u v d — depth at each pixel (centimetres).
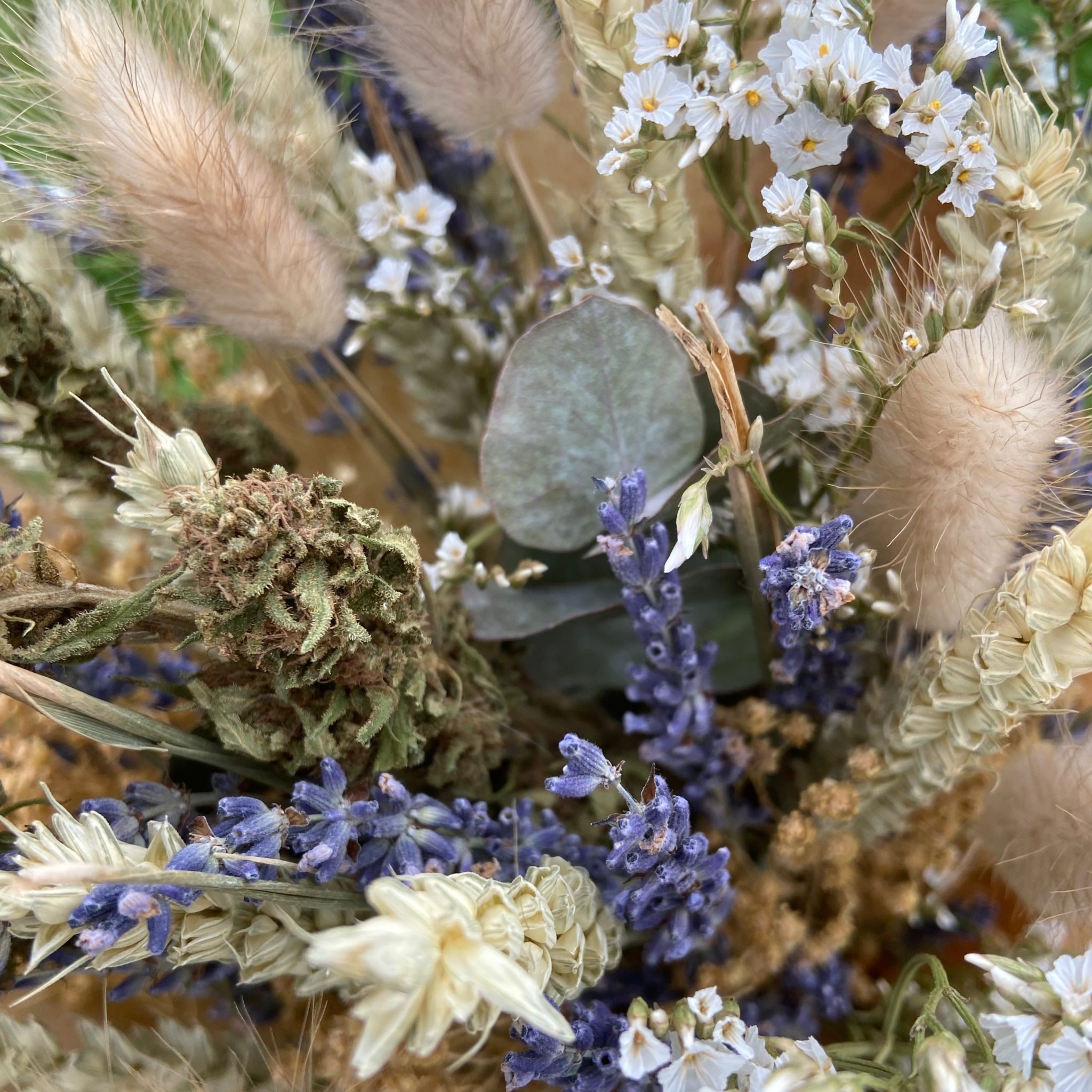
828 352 17
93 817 13
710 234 22
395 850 15
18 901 13
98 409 17
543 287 20
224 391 20
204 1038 17
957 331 15
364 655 14
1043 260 16
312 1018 17
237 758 15
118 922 13
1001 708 15
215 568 13
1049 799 16
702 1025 14
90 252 18
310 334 17
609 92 16
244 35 17
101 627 14
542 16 17
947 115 15
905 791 17
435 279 19
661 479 17
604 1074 15
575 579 19
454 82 17
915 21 17
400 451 22
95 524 19
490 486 17
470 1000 11
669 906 15
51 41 16
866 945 19
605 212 18
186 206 16
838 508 17
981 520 15
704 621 19
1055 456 16
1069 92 18
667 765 17
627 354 16
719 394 14
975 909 19
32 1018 17
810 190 16
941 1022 17
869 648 18
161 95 15
